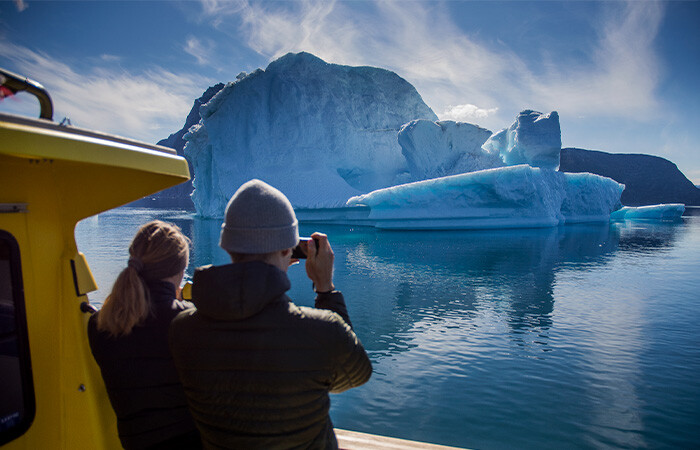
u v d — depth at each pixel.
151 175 1.03
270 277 0.74
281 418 0.74
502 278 9.07
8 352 0.86
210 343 0.75
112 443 1.14
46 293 0.97
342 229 20.55
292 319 0.74
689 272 9.89
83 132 0.82
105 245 13.11
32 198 0.92
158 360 0.96
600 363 4.52
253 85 27.14
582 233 19.56
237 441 0.75
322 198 25.00
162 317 0.97
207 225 22.06
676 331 5.56
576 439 3.13
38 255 0.94
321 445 0.80
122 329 0.93
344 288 8.12
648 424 3.32
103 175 1.01
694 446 3.03
